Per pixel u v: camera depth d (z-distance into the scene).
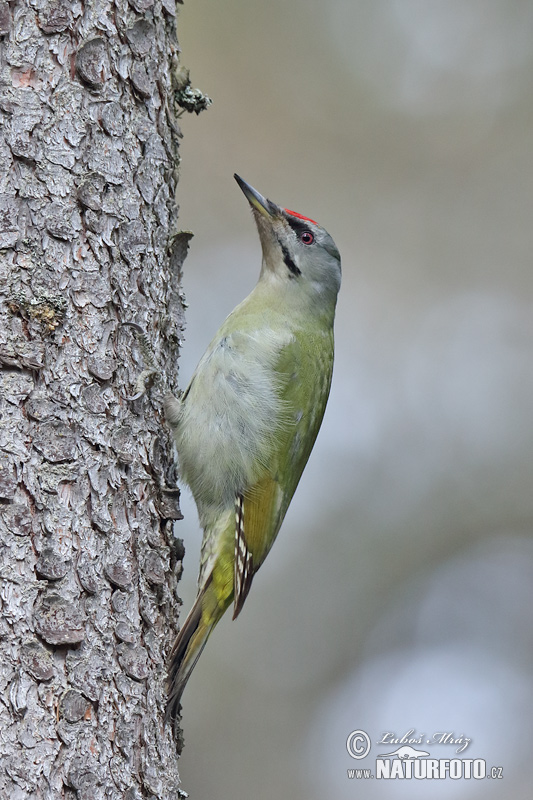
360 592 17.08
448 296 18.08
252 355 9.58
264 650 16.64
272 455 9.42
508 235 18.22
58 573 6.66
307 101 18.22
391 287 18.02
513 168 18.36
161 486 7.84
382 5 18.20
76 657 6.64
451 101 18.44
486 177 18.45
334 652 16.72
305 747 15.98
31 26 7.06
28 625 6.48
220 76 17.86
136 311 7.57
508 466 17.38
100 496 7.03
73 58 7.22
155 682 7.24
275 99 18.09
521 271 18.12
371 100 18.25
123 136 7.53
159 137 7.94
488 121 18.42
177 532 15.62
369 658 16.66
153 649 7.28
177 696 7.75
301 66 18.16
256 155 17.84
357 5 18.23
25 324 6.83
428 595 17.00
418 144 18.48
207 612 9.14
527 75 18.38
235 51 17.95
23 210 6.93
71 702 6.53
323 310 10.58
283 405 9.59
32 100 7.01
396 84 18.33
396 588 17.06
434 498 17.38
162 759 7.16
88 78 7.27
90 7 7.33
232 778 15.63
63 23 7.15
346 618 16.89
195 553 15.63
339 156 18.16
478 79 18.38
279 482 9.59
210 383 9.34
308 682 16.45
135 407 7.52
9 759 6.25
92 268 7.19
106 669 6.80
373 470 17.47
